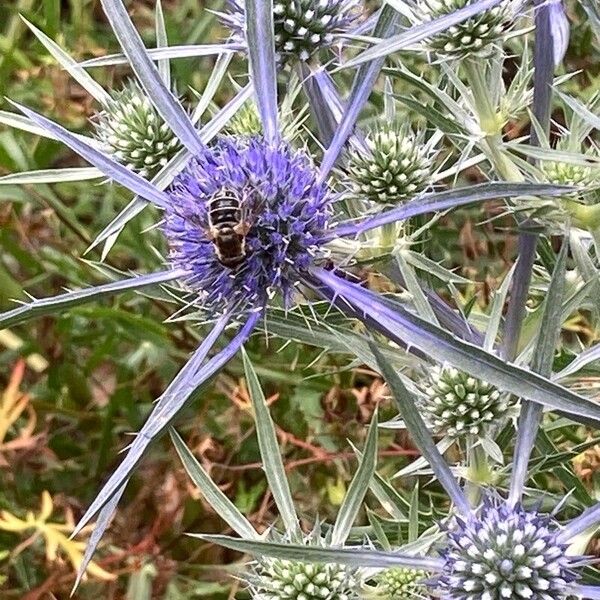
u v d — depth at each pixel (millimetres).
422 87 149
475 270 240
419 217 175
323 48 156
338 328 148
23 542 235
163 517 241
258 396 137
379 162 158
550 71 136
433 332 115
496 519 127
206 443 240
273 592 148
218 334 125
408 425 120
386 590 148
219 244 126
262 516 234
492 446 144
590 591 123
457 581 124
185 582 240
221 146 136
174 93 157
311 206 129
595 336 178
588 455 196
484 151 151
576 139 166
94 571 222
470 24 148
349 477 238
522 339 156
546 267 174
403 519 155
